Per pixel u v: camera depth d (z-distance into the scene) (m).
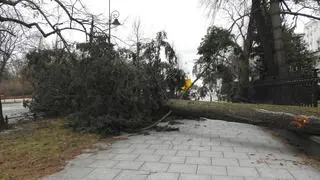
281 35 16.62
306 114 7.19
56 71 11.78
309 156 6.68
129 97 10.26
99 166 5.88
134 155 6.75
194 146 7.74
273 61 17.91
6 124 10.87
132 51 11.87
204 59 20.86
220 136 9.27
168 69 13.33
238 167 5.82
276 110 7.91
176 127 10.96
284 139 8.77
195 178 5.16
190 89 16.23
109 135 9.27
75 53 11.35
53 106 12.73
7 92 41.66
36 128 10.45
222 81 20.97
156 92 11.38
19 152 6.91
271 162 6.18
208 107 9.53
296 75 10.89
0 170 5.61
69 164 6.02
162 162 6.16
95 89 10.12
